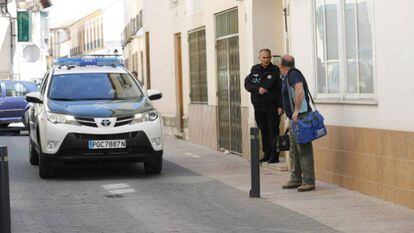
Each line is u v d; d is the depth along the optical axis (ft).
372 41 31.63
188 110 63.46
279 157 44.75
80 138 38.81
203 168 44.75
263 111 42.78
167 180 39.81
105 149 38.96
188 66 63.21
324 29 36.24
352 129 33.65
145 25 83.66
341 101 34.50
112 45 187.52
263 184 37.42
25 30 125.80
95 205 32.35
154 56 77.77
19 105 80.02
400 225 26.96
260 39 45.29
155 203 32.76
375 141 31.71
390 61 30.17
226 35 51.78
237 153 50.78
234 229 27.07
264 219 28.84
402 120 29.53
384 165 31.09
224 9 51.52
